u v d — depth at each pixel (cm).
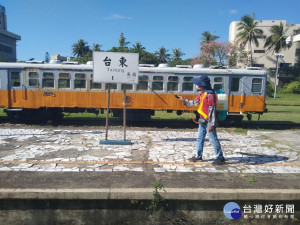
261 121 1672
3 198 473
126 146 836
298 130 1320
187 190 495
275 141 975
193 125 1410
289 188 523
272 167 655
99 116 1702
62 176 559
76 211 489
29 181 528
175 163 668
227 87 1409
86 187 503
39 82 1342
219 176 583
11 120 1435
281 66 5828
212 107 648
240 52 4616
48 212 488
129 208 494
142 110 1412
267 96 4303
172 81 1380
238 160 711
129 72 812
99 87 1357
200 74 1390
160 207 491
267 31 5841
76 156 709
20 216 486
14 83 1346
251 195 497
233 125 1457
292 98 4109
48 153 733
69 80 1348
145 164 655
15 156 698
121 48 5634
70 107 1364
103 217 494
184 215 499
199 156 689
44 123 1388
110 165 641
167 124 1406
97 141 898
